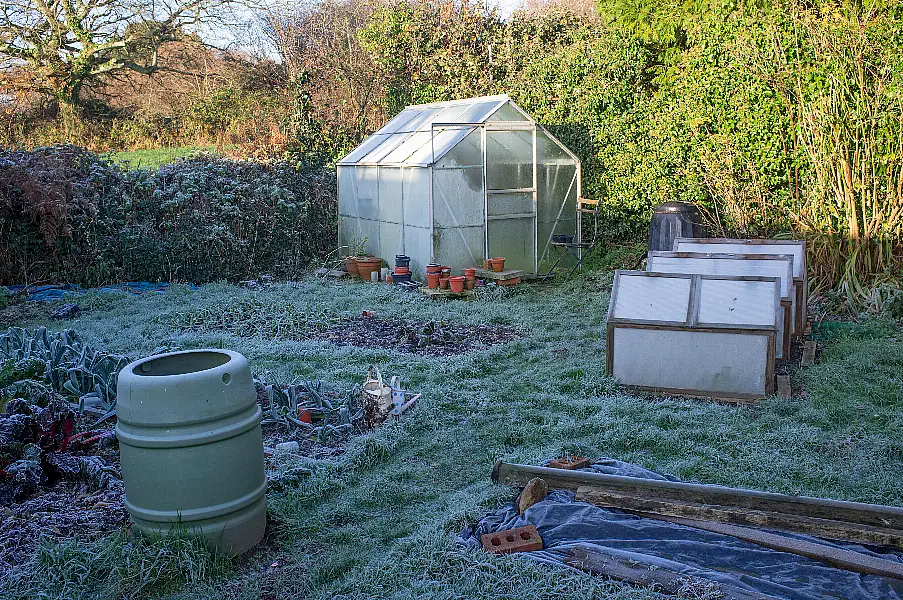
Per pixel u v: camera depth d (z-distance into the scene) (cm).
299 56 2258
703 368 635
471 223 1222
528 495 417
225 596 346
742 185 1105
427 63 1962
